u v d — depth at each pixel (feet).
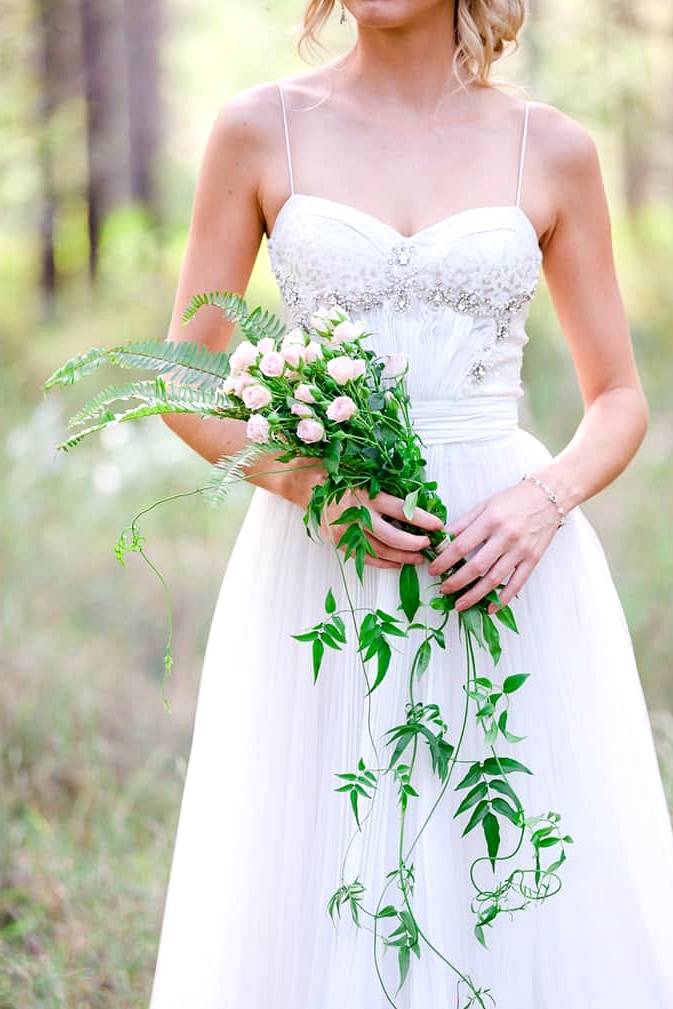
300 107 8.33
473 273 7.88
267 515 8.36
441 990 7.48
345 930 7.61
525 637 8.09
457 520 7.78
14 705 15.67
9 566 19.48
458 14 8.41
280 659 8.14
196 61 35.37
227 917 8.07
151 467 21.13
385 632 7.43
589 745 8.11
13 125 33.88
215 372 7.54
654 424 23.62
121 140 34.96
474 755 7.91
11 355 29.19
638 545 19.48
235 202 8.31
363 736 7.79
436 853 7.66
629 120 27.48
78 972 10.84
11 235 38.52
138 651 17.81
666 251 36.09
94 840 13.15
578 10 25.44
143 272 34.01
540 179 8.30
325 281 7.93
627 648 8.54
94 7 34.06
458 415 8.06
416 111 8.33
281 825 8.06
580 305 8.65
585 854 7.98
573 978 7.86
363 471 7.40
